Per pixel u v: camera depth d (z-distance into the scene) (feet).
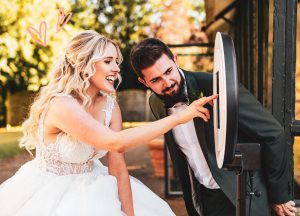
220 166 6.21
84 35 7.17
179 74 7.77
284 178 7.66
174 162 8.81
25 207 7.32
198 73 8.11
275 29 9.75
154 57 7.47
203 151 7.97
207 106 7.83
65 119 6.93
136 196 8.27
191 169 8.77
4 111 51.42
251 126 7.46
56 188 7.43
